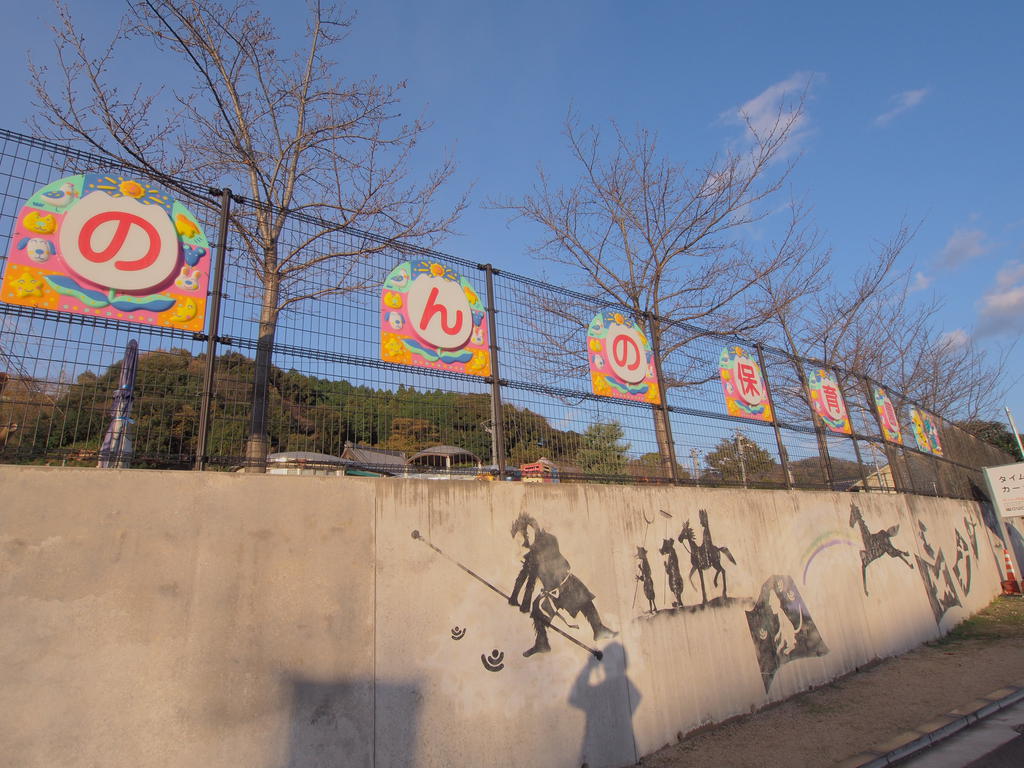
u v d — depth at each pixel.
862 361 18.64
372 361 4.82
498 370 5.61
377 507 4.26
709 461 7.28
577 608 5.12
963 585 11.64
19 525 3.10
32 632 3.00
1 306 3.41
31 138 3.68
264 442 4.11
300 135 9.73
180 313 3.99
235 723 3.35
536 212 14.67
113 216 3.86
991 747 4.95
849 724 5.68
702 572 6.36
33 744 2.88
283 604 3.69
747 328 13.12
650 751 5.17
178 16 8.36
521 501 5.07
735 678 6.20
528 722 4.50
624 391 6.70
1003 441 30.89
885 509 9.73
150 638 3.25
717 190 13.29
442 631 4.29
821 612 7.62
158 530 3.43
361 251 5.11
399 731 3.88
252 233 8.41
